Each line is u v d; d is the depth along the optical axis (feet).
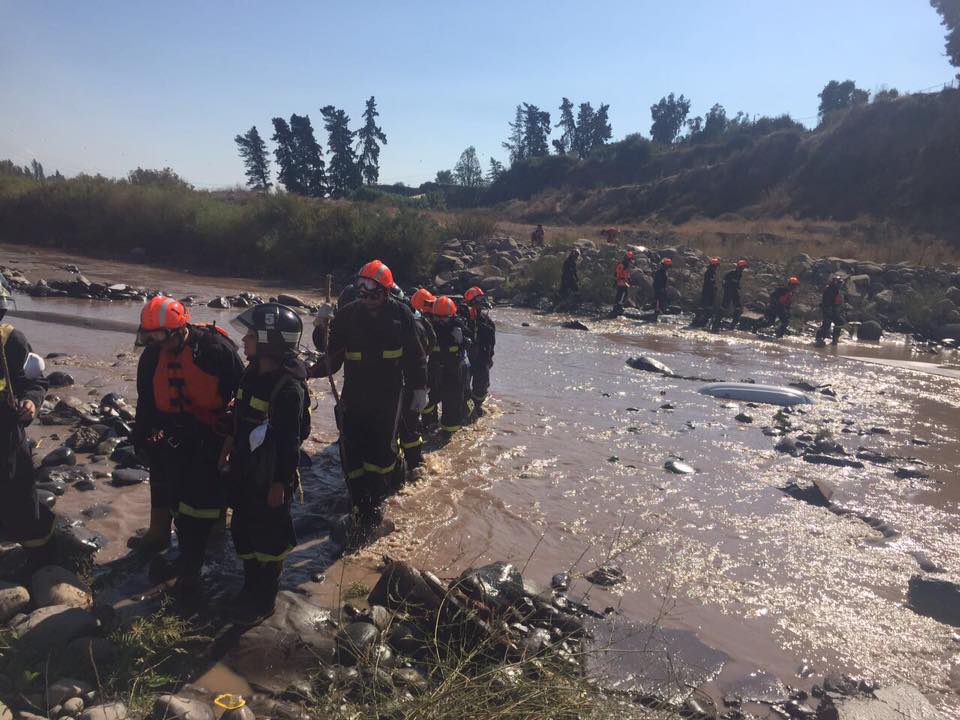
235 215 96.32
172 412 14.49
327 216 92.79
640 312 74.54
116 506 18.89
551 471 24.70
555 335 59.06
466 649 12.77
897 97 162.50
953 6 168.66
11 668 11.66
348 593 15.51
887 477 26.45
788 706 12.84
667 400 37.04
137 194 104.22
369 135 274.57
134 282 74.54
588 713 10.73
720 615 15.97
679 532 20.30
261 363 13.82
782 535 20.57
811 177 163.63
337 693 11.29
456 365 27.30
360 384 18.56
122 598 14.55
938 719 12.62
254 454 13.56
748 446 29.32
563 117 354.95
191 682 12.13
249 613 13.99
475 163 313.32
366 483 18.69
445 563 17.35
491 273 85.25
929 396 42.75
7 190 113.09
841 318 65.72
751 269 87.30
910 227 132.57
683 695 12.48
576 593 16.34
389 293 18.81
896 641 15.31
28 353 14.08
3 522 14.28
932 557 19.48
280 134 258.98
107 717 10.51
